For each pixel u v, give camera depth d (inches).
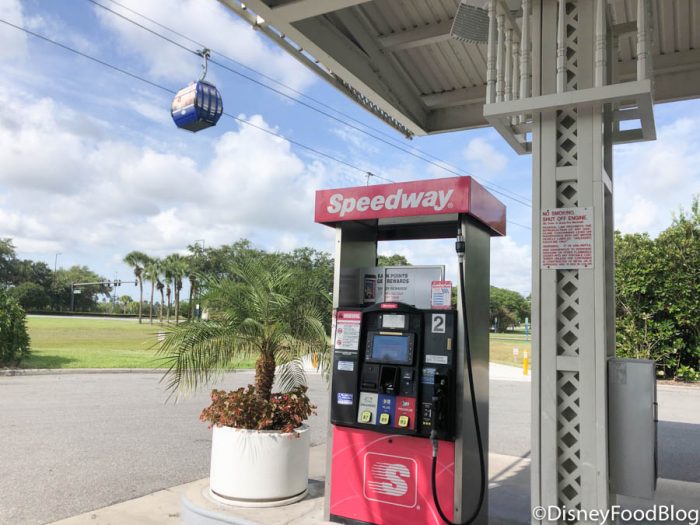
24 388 429.1
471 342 148.0
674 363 563.2
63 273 4411.9
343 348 155.3
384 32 230.2
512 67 143.6
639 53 116.6
